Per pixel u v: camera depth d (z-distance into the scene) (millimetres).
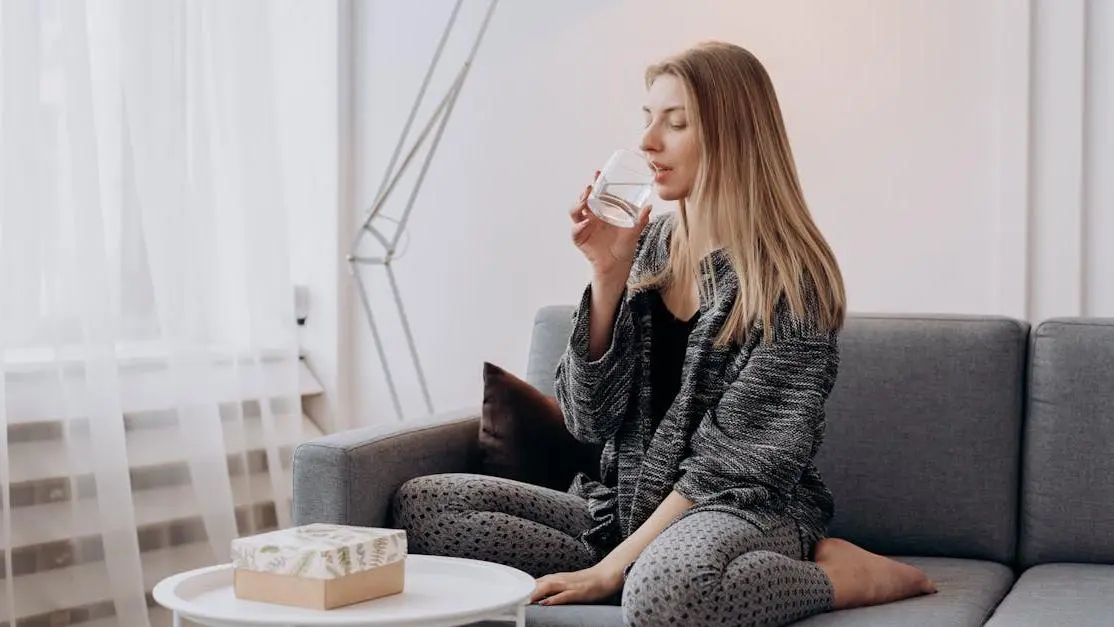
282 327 2723
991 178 2361
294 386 2740
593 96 2730
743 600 1412
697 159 1729
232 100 2605
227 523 2441
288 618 1220
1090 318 1937
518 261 2822
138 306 2318
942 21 2396
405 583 1414
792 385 1623
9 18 2062
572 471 1923
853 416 1981
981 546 1920
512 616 1415
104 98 2275
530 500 1684
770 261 1674
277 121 2703
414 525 1662
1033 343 1948
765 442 1602
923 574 1675
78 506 2137
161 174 2361
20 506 2078
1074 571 1797
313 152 2979
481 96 2844
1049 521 1887
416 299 2928
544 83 2779
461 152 2869
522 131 2805
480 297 2863
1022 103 2318
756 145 1724
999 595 1725
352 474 1654
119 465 2180
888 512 1957
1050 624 1458
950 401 1946
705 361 1695
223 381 2562
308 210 2988
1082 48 2281
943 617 1516
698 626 1389
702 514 1552
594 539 1703
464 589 1380
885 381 1977
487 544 1627
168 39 2365
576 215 1727
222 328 2594
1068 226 2305
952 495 1931
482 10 2838
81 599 2137
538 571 1652
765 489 1588
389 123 2949
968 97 2379
